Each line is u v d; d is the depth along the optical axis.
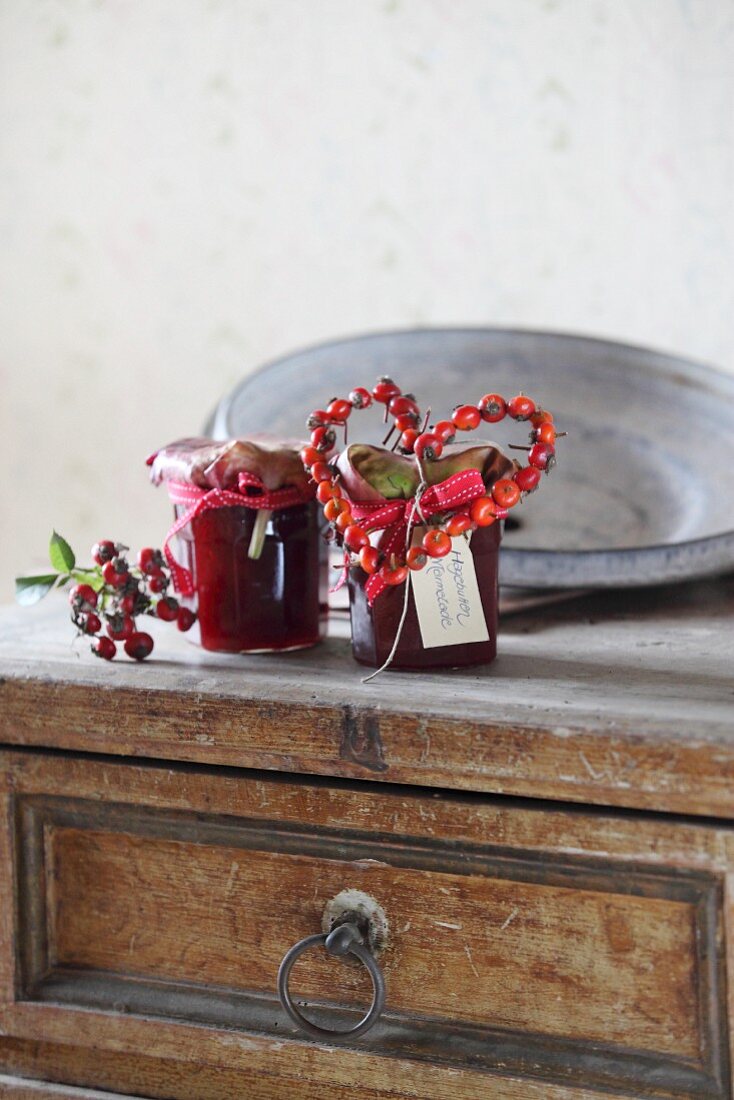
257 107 1.85
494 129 1.73
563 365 1.29
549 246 1.73
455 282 1.78
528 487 0.97
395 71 1.77
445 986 0.95
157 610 1.03
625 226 1.69
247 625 1.03
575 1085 0.93
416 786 0.94
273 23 1.82
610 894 0.92
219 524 1.02
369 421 1.27
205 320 1.92
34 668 1.00
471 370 1.29
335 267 1.84
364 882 0.95
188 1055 0.98
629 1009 0.92
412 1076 0.95
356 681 0.97
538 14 1.69
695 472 1.23
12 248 2.01
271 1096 0.98
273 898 0.97
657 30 1.64
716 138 1.63
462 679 0.97
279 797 0.96
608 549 1.12
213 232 1.89
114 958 1.00
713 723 0.90
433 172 1.77
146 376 1.96
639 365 1.29
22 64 1.96
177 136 1.89
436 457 0.97
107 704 0.97
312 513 1.04
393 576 0.97
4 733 0.99
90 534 2.03
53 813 1.00
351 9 1.78
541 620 1.12
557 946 0.93
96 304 1.98
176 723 0.96
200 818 0.97
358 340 1.31
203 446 1.04
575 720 0.91
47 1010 1.00
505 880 0.94
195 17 1.86
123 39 1.90
